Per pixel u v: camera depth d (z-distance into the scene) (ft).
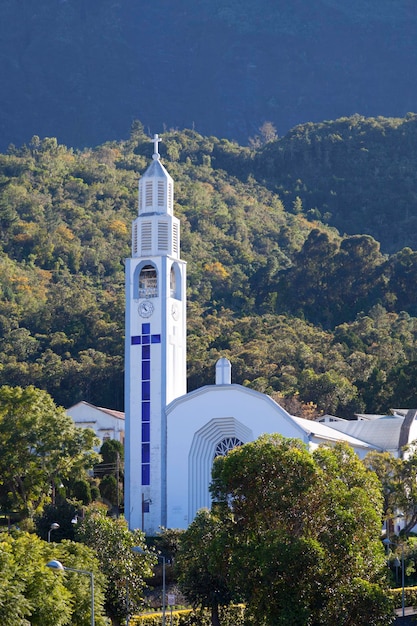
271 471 449.48
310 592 432.25
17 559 387.34
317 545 426.92
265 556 427.33
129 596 472.44
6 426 619.67
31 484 618.85
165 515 646.74
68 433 627.87
